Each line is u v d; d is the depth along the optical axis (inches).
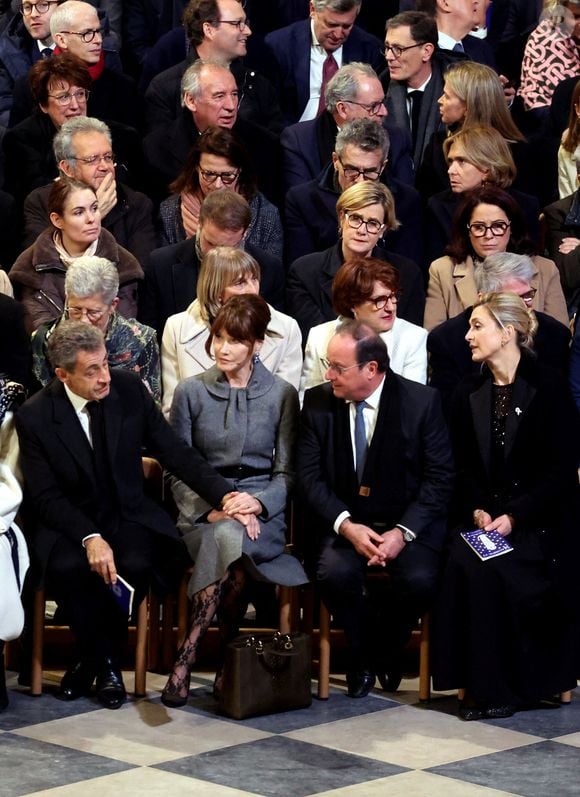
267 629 767.1
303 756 636.7
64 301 828.0
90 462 712.4
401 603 717.9
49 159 952.9
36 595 709.9
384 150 879.7
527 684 701.9
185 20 1024.9
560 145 964.6
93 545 695.1
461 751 647.8
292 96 1069.1
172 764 623.2
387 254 849.5
